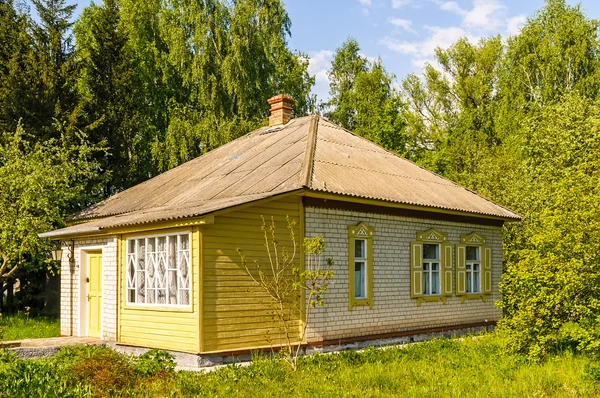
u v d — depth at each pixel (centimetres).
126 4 3419
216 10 3262
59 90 2350
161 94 3397
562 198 1183
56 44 2472
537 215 2164
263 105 3366
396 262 1552
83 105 2384
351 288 1422
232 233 1216
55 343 1405
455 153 3738
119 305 1379
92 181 2333
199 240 1167
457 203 1706
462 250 1778
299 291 1312
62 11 2569
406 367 1133
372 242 1489
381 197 1433
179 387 924
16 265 1992
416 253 1611
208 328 1167
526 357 1173
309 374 1063
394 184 1590
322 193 1314
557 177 2328
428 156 3812
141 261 1338
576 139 2394
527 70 3531
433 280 1691
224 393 911
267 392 920
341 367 1128
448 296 1711
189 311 1179
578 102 2598
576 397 901
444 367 1141
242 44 3192
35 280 2366
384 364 1170
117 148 2591
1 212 1875
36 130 2194
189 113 3192
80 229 1439
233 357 1191
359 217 1461
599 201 1134
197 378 1001
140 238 1338
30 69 2272
